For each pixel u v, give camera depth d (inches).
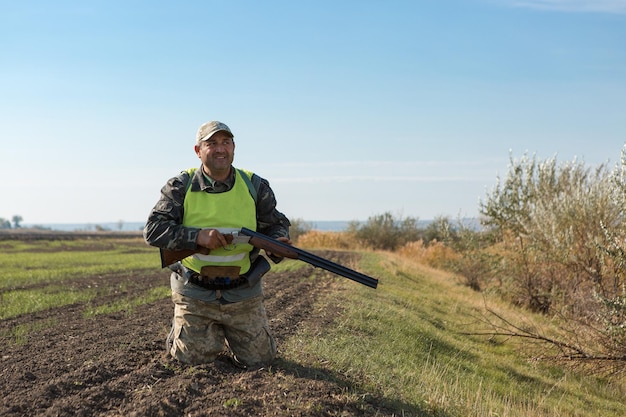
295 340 298.0
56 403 187.6
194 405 186.1
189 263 216.1
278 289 535.8
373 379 245.9
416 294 637.3
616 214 521.7
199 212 211.2
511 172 681.6
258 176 223.8
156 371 215.6
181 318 221.6
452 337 463.8
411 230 1675.7
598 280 503.8
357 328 378.9
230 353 235.5
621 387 390.0
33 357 253.3
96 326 332.8
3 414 179.9
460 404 254.4
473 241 719.7
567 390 377.7
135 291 516.1
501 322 527.8
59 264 894.4
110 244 1796.3
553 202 587.8
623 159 414.6
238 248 214.8
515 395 336.5
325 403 198.4
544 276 625.0
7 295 484.4
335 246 1592.0
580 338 425.4
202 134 207.0
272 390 202.8
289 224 229.6
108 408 186.9
